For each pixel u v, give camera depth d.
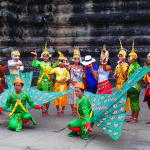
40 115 7.91
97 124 5.42
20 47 16.41
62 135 5.80
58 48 16.47
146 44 15.27
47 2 16.73
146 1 15.42
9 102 6.32
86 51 15.45
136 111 6.98
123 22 15.67
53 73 8.05
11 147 5.00
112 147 5.07
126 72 7.38
